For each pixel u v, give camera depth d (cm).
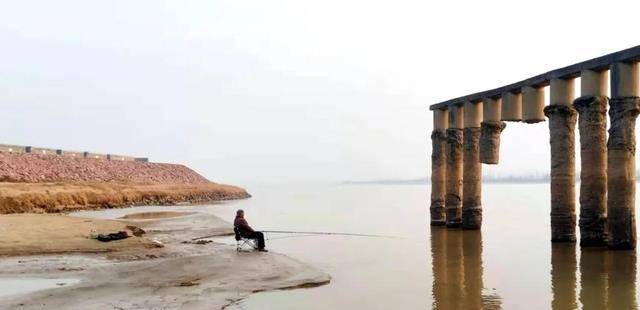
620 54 1817
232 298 1217
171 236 2495
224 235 2578
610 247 1892
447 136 2917
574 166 2170
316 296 1255
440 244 2253
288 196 10162
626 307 1150
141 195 6069
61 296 1210
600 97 1952
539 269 1609
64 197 4588
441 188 3066
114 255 1777
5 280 1383
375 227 3139
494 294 1281
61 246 1872
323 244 2303
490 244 2222
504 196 8969
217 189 8700
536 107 2306
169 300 1184
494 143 2580
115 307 1120
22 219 2580
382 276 1513
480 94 2616
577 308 1145
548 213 4328
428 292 1305
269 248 2170
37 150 6969
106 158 8756
